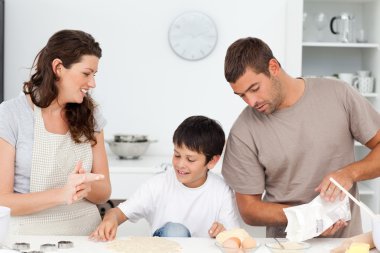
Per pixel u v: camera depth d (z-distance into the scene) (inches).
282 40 161.6
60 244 68.8
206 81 161.9
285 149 79.1
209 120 85.5
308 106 78.9
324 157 79.1
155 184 86.7
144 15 159.8
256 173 81.7
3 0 152.0
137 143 151.4
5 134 74.5
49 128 77.4
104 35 159.8
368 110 80.0
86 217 80.4
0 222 63.9
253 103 75.3
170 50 161.0
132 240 73.0
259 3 160.7
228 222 85.2
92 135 79.8
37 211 72.4
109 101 161.3
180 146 82.1
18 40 158.1
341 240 74.0
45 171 76.6
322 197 71.7
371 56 161.0
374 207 155.8
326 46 163.6
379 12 155.7
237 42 76.0
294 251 62.9
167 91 161.8
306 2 167.0
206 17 159.2
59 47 73.7
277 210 78.1
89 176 70.2
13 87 158.9
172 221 86.2
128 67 160.9
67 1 158.6
